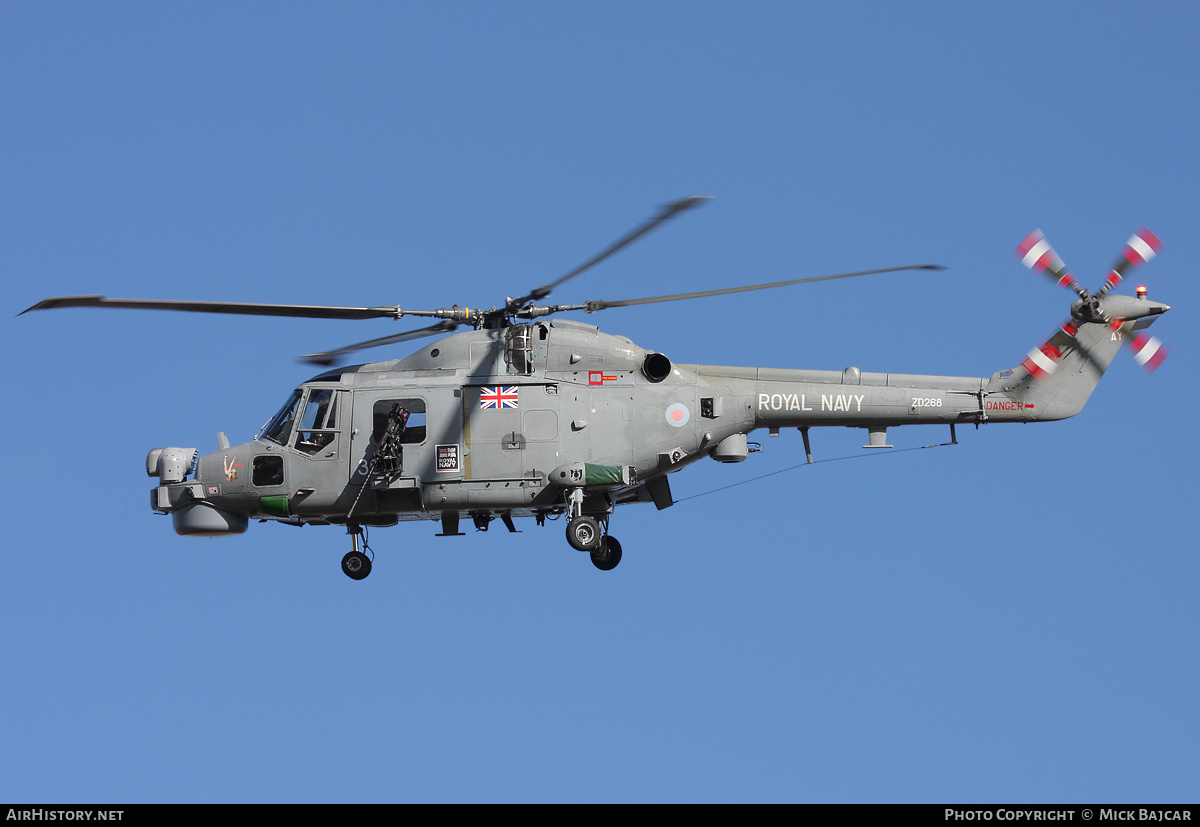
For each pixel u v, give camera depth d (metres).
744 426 75.00
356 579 75.31
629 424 73.12
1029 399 76.06
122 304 66.50
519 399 73.00
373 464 72.00
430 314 73.56
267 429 75.69
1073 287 76.12
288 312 71.12
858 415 75.38
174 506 75.12
